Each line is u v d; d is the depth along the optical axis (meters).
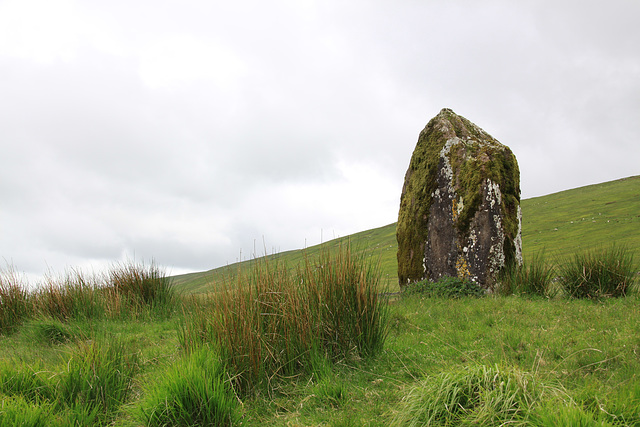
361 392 4.29
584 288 7.93
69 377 4.25
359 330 5.15
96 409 3.83
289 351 4.75
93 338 5.33
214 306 5.03
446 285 9.26
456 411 3.28
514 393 3.16
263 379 4.46
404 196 11.56
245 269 5.39
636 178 63.94
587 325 5.76
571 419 2.79
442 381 3.51
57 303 8.46
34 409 3.61
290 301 4.98
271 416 3.97
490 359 4.65
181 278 69.38
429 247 10.35
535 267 8.91
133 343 6.47
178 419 3.57
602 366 4.36
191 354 4.32
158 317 8.64
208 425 3.57
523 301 7.61
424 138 11.28
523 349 5.09
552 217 43.69
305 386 4.42
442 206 10.18
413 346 5.58
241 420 3.71
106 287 9.65
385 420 3.65
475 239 9.46
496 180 9.62
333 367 4.81
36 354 5.87
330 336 5.12
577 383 3.92
